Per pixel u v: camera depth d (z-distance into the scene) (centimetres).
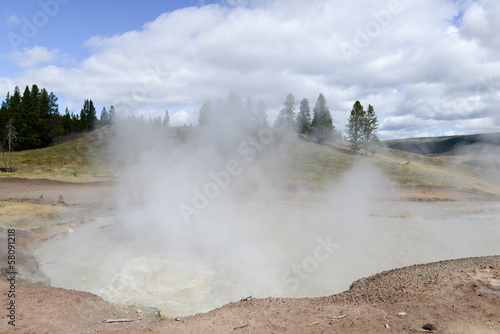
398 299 689
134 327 623
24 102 5631
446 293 694
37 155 4584
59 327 598
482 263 895
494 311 593
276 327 582
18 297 718
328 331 553
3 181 2961
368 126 5062
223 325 605
